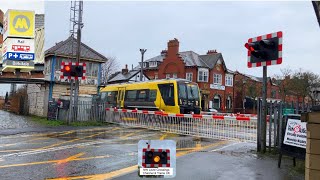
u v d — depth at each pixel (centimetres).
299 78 5281
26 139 1297
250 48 1038
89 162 859
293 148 816
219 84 5397
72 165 820
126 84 2762
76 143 1199
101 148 1090
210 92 5216
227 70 5559
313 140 500
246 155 991
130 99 2656
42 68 3331
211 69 5262
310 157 500
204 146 1180
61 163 841
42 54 3183
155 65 5984
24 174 721
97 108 2212
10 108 4294
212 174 738
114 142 1238
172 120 1730
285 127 848
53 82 3081
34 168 780
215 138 1438
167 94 2331
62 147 1099
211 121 1517
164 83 2377
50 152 1000
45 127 1773
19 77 3177
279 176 735
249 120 1326
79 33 1922
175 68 5281
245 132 1362
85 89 3297
